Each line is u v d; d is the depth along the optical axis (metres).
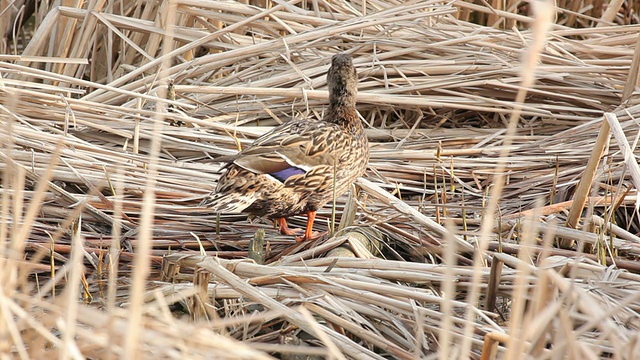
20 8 15.38
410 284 8.34
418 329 7.10
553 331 6.44
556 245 9.61
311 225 9.72
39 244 9.03
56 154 5.69
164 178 10.54
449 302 5.23
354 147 9.82
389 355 7.48
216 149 11.34
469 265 8.73
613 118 9.02
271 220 10.38
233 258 9.30
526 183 10.98
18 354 5.99
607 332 5.52
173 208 9.96
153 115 11.93
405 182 11.20
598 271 7.91
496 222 9.64
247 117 12.77
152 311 5.54
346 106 10.04
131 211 10.04
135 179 10.38
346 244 8.88
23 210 9.56
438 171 11.30
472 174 11.23
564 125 12.83
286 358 7.38
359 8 14.66
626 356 5.64
